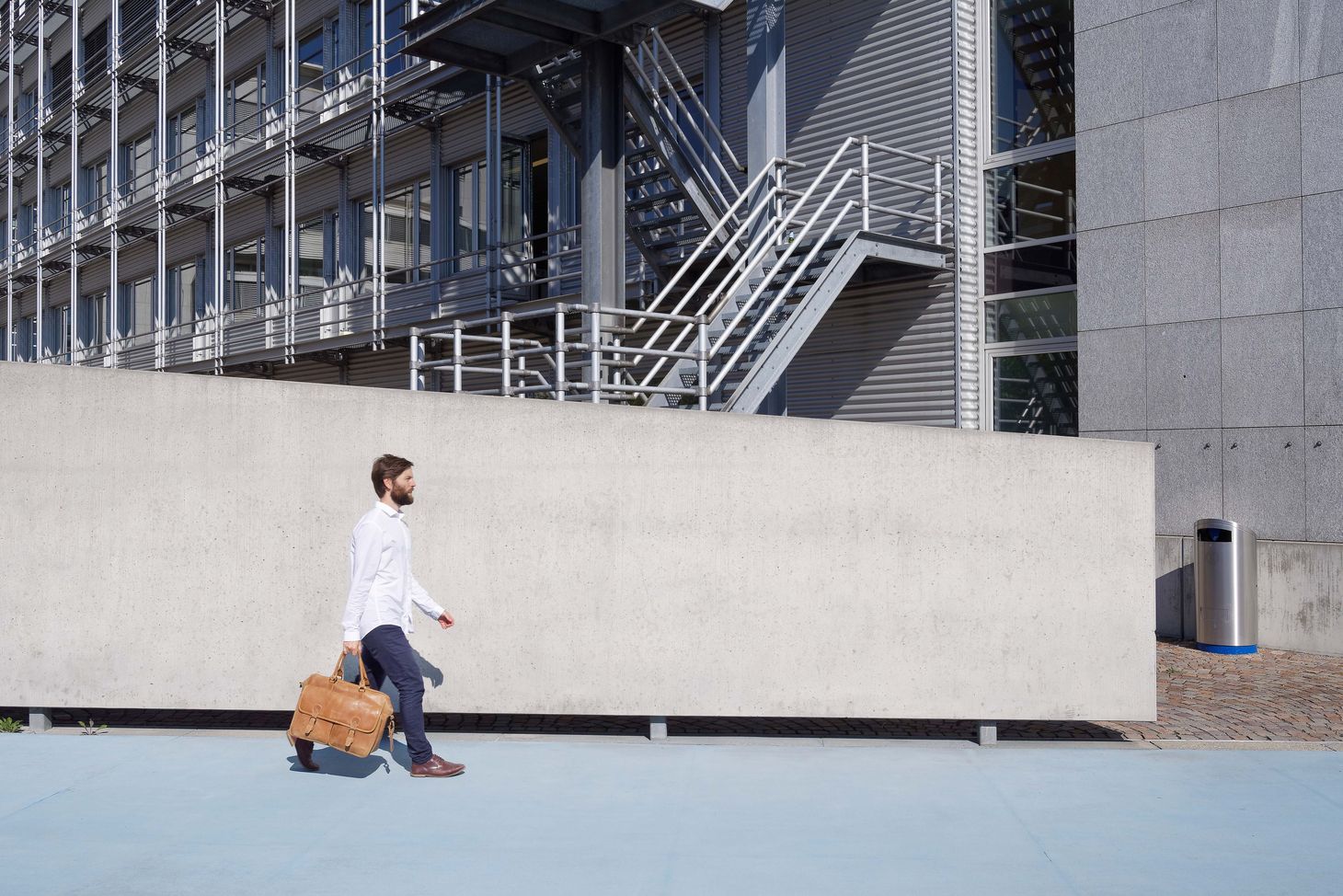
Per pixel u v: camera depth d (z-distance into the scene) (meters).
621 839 4.98
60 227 34.25
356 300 19.78
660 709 6.88
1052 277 12.55
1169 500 11.05
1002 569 6.92
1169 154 11.12
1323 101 10.08
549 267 17.41
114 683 6.99
